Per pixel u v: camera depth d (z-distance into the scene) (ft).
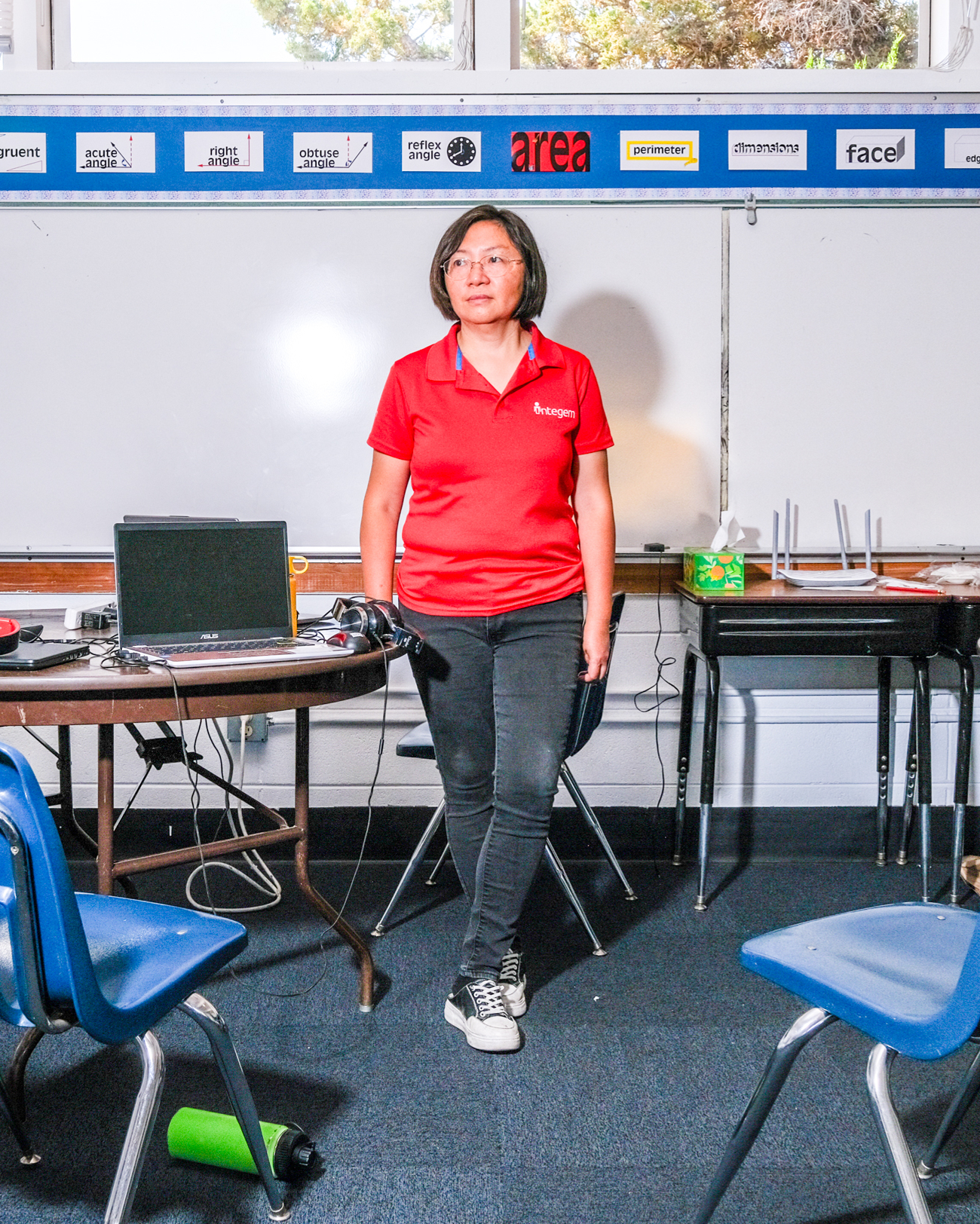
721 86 9.87
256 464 10.11
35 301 9.88
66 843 9.93
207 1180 5.33
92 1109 5.96
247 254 9.89
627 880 9.66
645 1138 5.70
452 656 6.61
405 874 8.45
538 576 6.57
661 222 9.93
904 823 10.33
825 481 10.25
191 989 4.21
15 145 9.71
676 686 10.32
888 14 10.33
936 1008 3.72
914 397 10.20
